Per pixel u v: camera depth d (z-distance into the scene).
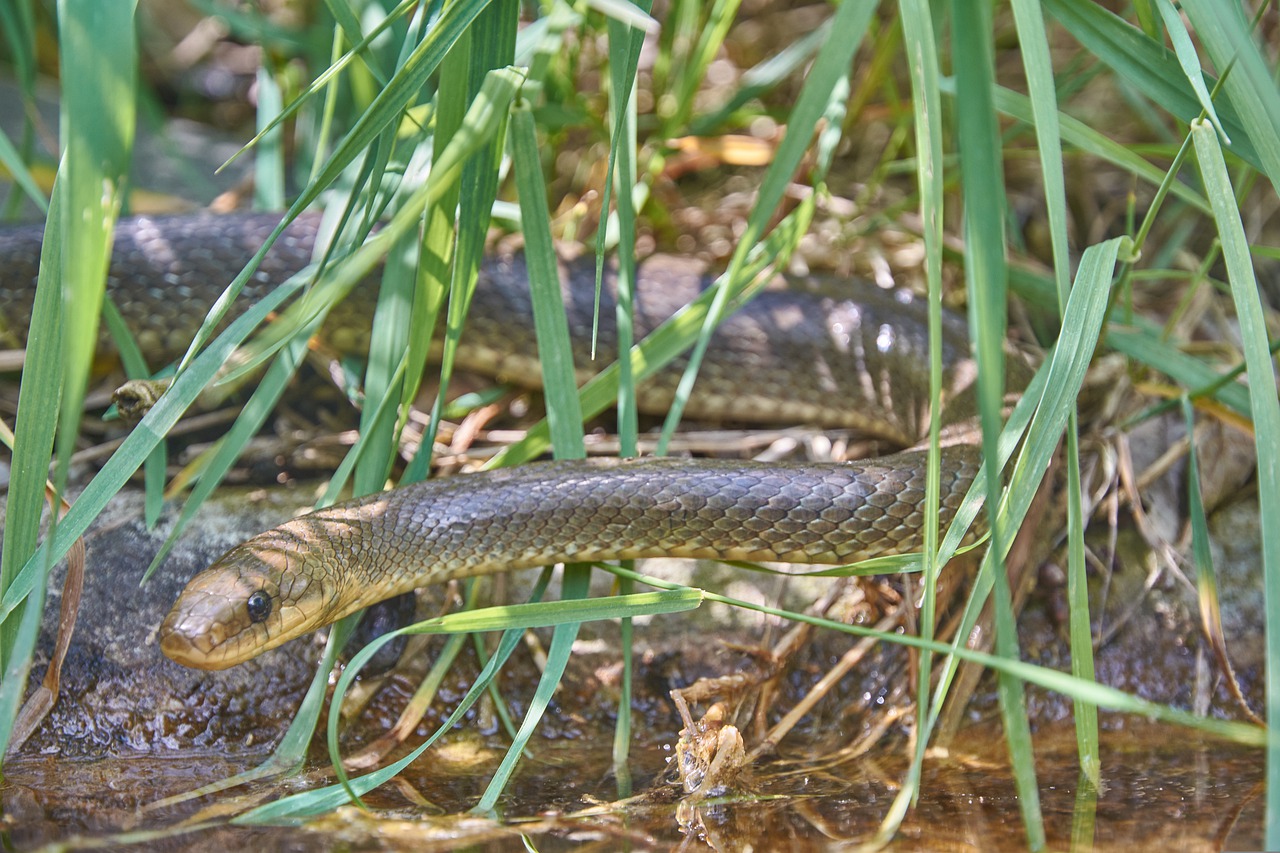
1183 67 3.61
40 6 7.81
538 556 4.36
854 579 4.76
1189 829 3.51
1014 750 3.03
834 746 4.36
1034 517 4.61
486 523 4.30
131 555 4.61
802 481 4.48
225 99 8.66
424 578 4.30
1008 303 5.95
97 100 2.64
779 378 5.70
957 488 4.58
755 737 4.31
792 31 7.63
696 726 4.06
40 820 3.53
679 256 6.35
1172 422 5.45
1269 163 3.50
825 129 5.80
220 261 5.48
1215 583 4.68
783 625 4.68
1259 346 3.25
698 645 4.64
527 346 5.48
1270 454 3.12
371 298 5.30
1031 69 3.36
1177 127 6.57
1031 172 6.94
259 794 3.76
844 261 6.34
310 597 3.98
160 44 8.59
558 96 5.90
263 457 5.10
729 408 5.72
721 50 7.57
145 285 5.45
